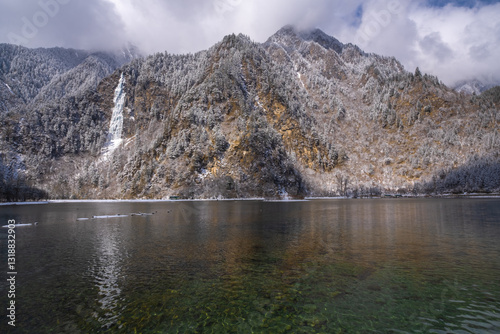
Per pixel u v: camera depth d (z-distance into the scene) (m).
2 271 20.81
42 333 12.34
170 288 17.47
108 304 15.23
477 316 13.73
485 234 36.31
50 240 33.12
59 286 17.81
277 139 174.50
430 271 20.41
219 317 13.80
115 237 34.97
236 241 31.98
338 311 14.34
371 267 21.47
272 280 18.77
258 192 146.88
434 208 82.75
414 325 12.94
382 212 70.44
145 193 149.88
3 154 169.62
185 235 36.25
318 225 45.91
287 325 13.03
